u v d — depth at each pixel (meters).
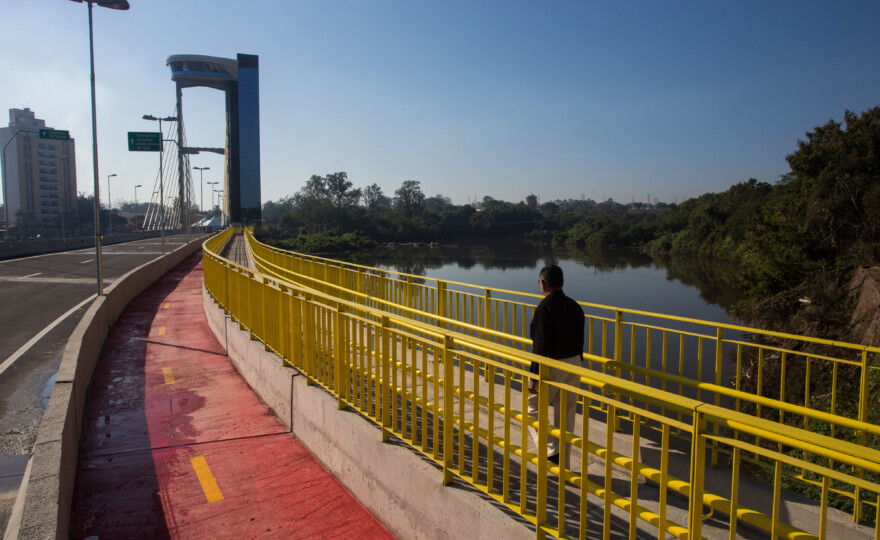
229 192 139.50
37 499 3.38
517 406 5.28
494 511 3.14
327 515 4.23
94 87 14.53
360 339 4.63
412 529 3.71
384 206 163.12
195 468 5.01
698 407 2.21
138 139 24.94
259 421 6.17
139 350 9.43
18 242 34.31
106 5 14.92
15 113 127.62
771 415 13.46
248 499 4.47
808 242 27.77
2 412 6.52
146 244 52.97
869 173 28.11
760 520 2.38
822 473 1.85
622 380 2.54
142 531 4.02
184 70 135.75
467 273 58.44
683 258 74.75
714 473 3.89
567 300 3.94
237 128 139.38
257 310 7.50
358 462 4.41
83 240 46.53
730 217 70.31
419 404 5.16
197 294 17.11
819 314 22.75
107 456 5.25
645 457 4.19
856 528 3.25
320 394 5.21
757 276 30.16
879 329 17.27
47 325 12.24
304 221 135.75
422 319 8.24
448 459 3.49
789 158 35.09
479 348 3.31
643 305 35.34
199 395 7.03
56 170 133.12
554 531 2.82
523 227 144.50
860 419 3.61
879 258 23.39
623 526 3.21
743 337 22.38
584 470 2.72
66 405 4.69
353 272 10.51
